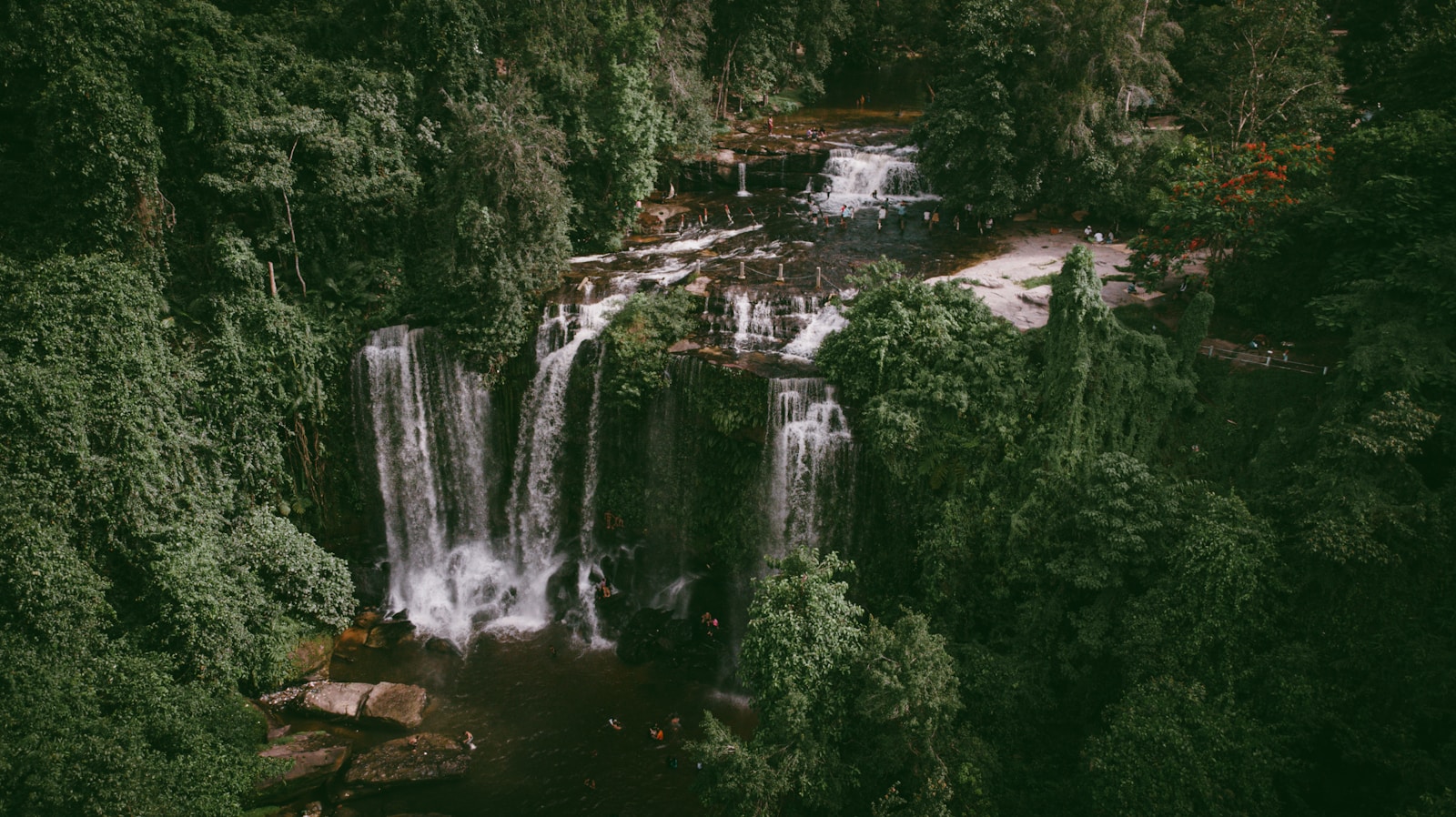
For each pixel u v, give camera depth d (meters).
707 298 40.69
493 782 31.08
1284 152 35.44
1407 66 38.47
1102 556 27.20
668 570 39.97
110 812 23.03
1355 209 31.64
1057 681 28.73
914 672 24.89
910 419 31.55
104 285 31.34
